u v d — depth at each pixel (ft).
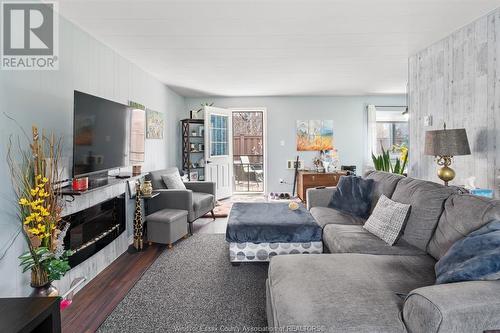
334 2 7.55
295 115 20.77
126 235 10.75
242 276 8.37
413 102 12.19
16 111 6.35
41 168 6.29
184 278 8.27
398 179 8.88
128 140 10.48
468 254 4.46
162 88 16.15
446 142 8.39
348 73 14.53
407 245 6.88
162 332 5.87
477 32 8.80
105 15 7.96
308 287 4.74
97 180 8.86
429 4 7.73
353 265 5.56
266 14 8.14
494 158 8.42
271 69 13.67
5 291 6.03
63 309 6.69
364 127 20.77
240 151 29.30
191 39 9.84
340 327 3.91
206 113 18.71
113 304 6.93
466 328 3.50
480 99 8.81
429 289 3.88
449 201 6.39
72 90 8.28
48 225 6.28
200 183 15.01
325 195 11.55
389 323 3.96
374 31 9.46
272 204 11.66
